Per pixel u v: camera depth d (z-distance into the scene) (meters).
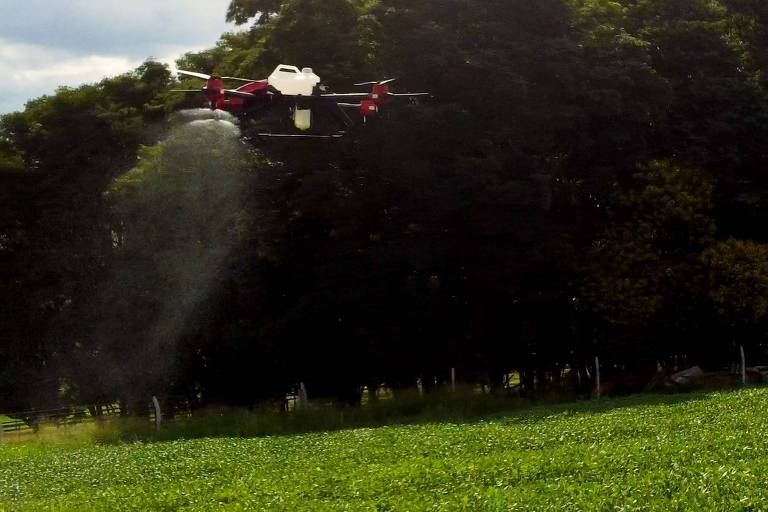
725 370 55.88
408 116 51.25
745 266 52.41
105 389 63.75
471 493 20.70
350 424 45.81
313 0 53.78
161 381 62.62
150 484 27.12
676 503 17.86
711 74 58.78
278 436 39.91
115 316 61.28
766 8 64.25
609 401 44.22
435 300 54.38
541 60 53.62
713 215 57.81
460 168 50.34
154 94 67.06
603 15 59.81
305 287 58.03
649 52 58.84
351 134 52.34
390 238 53.91
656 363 56.91
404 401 49.00
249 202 57.47
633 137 55.69
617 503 18.30
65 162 63.56
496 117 53.47
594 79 54.03
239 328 57.47
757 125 56.44
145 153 58.97
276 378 60.22
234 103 33.84
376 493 22.25
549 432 31.06
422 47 52.59
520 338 55.44
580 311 56.19
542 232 52.53
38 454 40.22
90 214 63.75
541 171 52.34
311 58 53.62
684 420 31.16
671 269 53.47
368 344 55.00
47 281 64.56
